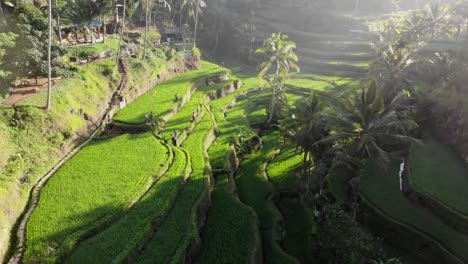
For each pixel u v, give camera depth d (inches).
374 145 1090.7
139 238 936.3
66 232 943.0
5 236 907.4
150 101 1951.3
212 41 3656.5
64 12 2127.2
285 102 2066.9
